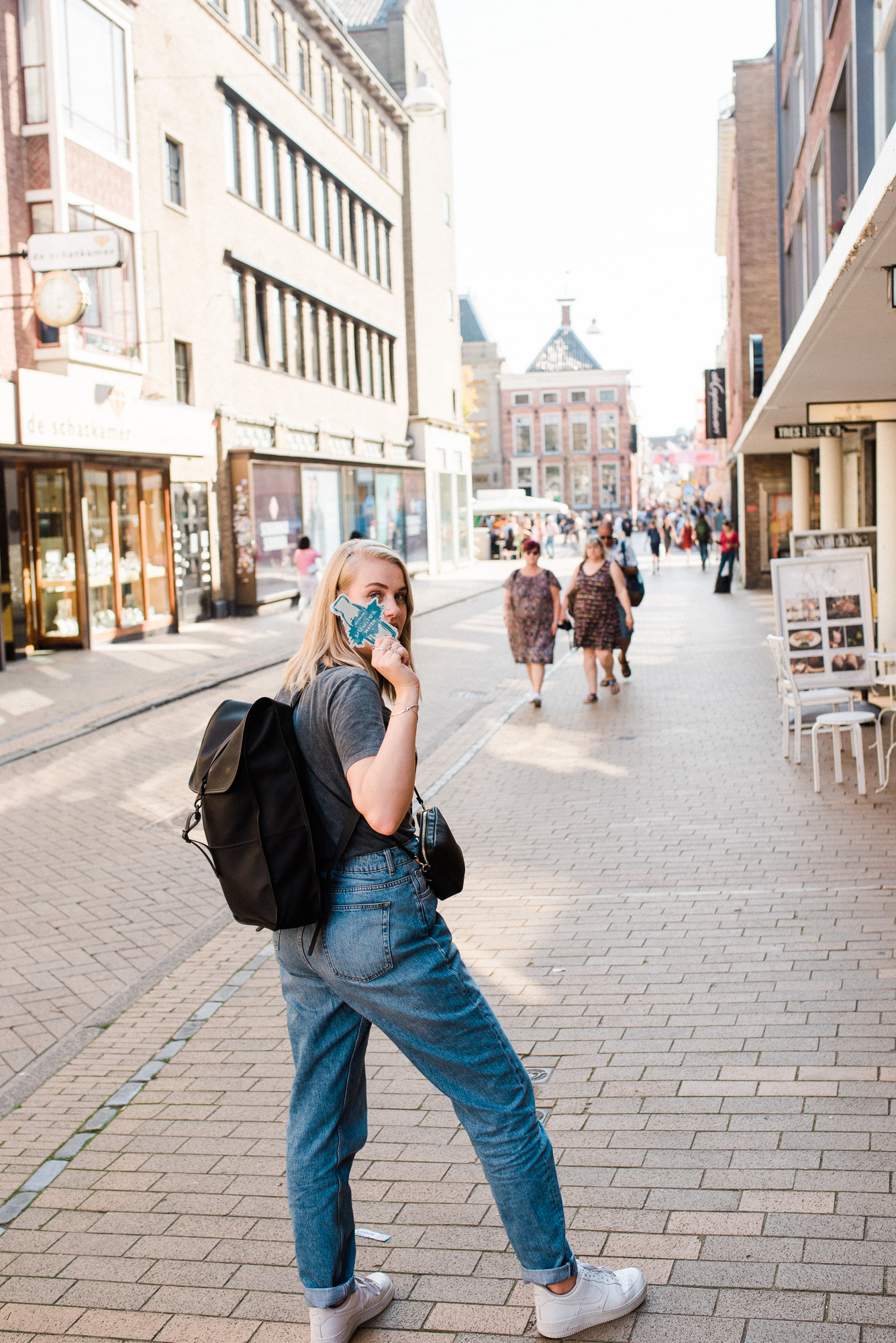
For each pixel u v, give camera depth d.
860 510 17.30
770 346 31.64
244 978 5.54
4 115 16.19
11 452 17.12
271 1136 3.93
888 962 4.98
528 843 7.50
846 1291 2.79
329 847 2.62
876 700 10.74
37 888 7.11
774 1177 3.34
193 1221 3.42
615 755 10.07
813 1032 4.33
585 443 81.50
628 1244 3.08
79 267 15.36
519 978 5.16
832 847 6.86
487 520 58.06
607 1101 3.92
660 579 34.38
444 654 17.80
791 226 19.56
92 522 19.02
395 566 2.82
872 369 9.71
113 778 10.11
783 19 19.83
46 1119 4.19
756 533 28.78
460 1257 3.12
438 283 41.19
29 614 18.62
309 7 28.38
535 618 12.68
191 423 20.53
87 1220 3.47
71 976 5.67
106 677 15.64
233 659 17.48
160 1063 4.62
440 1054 2.65
